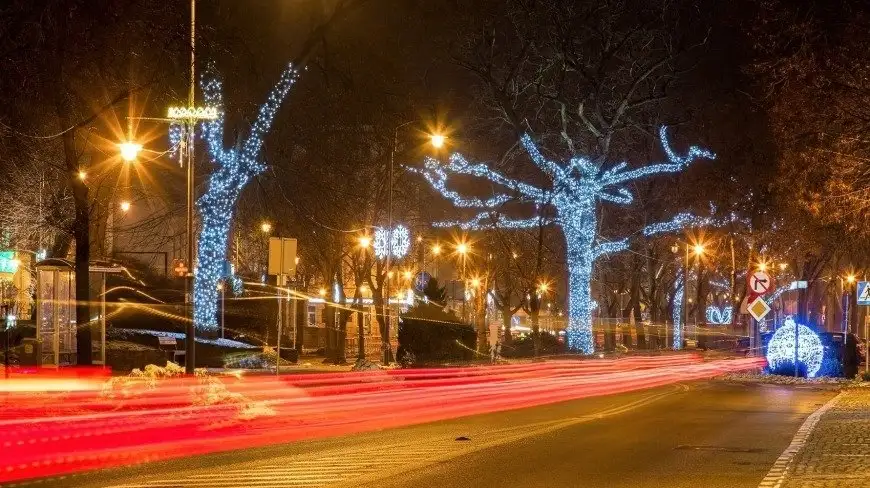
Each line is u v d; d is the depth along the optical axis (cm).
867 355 3191
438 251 6812
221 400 2075
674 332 7425
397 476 1245
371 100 3694
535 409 2277
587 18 4484
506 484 1184
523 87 4734
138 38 2094
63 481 1212
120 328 3709
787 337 3453
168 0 2123
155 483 1188
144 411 1973
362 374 3086
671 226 5744
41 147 2223
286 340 5172
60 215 2817
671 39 4466
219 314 4681
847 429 1702
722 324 8988
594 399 2594
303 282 6012
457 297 8725
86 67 2047
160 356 3275
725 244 6425
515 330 9719
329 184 3684
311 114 3684
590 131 4803
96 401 2047
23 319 3912
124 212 4153
